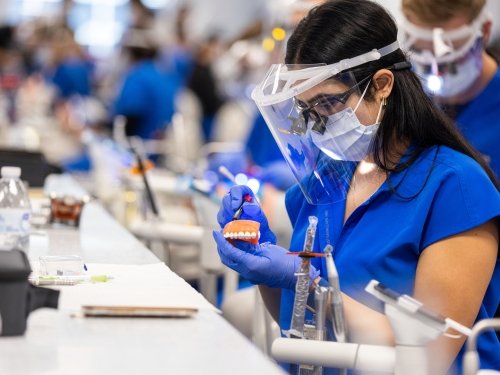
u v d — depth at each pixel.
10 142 6.91
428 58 3.25
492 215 2.08
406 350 1.71
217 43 9.29
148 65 8.09
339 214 2.29
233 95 7.99
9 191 2.45
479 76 3.40
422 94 2.21
